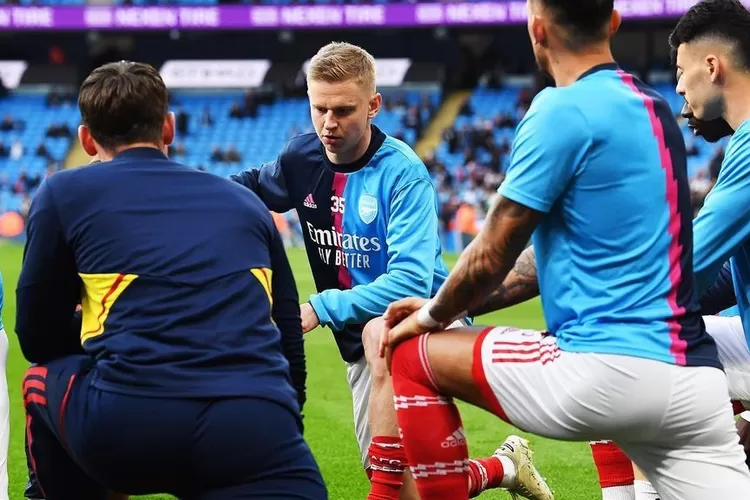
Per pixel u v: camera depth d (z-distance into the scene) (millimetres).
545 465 7121
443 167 34531
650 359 3541
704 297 4938
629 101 3643
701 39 4367
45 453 3965
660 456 3775
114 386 3543
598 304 3600
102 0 44906
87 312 3750
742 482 3721
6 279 21266
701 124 4531
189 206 3775
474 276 3668
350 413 9039
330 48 4875
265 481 3578
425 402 3902
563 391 3588
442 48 45312
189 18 42531
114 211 3703
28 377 3939
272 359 3707
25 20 43094
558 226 3670
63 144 40500
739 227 4137
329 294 4844
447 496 3920
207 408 3521
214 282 3674
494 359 3723
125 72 3887
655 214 3617
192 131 41375
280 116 42125
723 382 3689
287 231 31984
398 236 4891
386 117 40062
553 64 3801
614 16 3760
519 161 3588
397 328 3947
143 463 3564
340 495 6367
